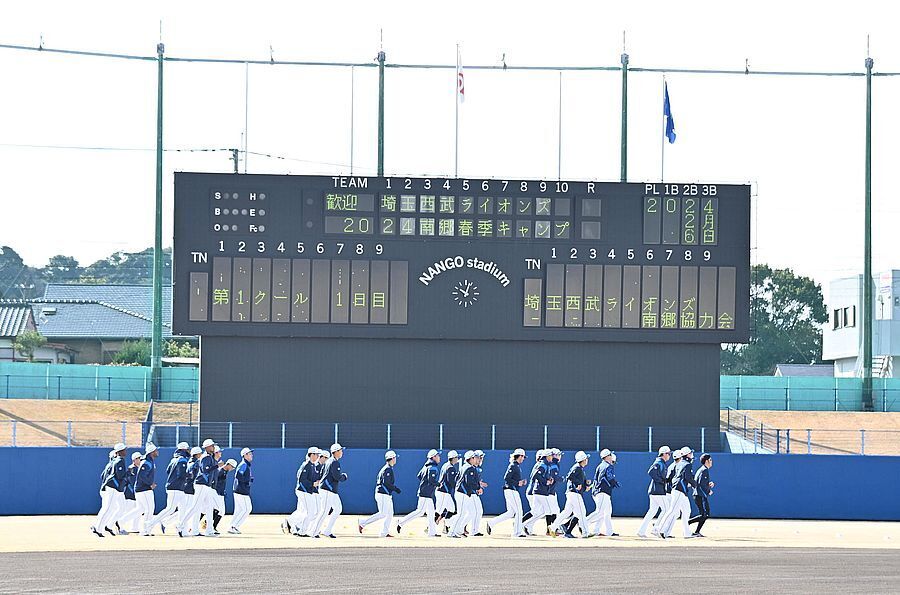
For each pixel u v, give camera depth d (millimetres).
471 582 24125
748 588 23422
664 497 38719
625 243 49250
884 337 92062
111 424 58719
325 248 48656
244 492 38688
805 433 60938
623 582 24281
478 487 38125
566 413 49562
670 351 49844
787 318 128375
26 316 105688
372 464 48562
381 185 48875
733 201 49406
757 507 49531
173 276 48281
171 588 22953
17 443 55188
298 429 49000
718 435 49875
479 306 49062
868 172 65312
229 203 48500
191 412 57938
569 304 49094
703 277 49281
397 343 49250
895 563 29109
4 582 23875
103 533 37625
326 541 35500
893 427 62531
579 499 38375
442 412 49312
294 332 48594
